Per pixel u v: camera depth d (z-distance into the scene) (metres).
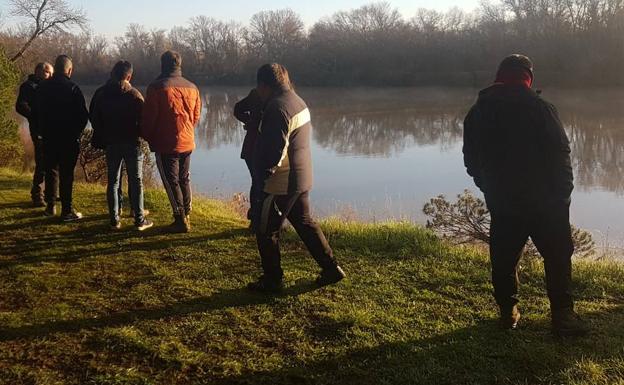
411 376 3.22
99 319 3.95
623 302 4.20
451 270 4.93
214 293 4.42
